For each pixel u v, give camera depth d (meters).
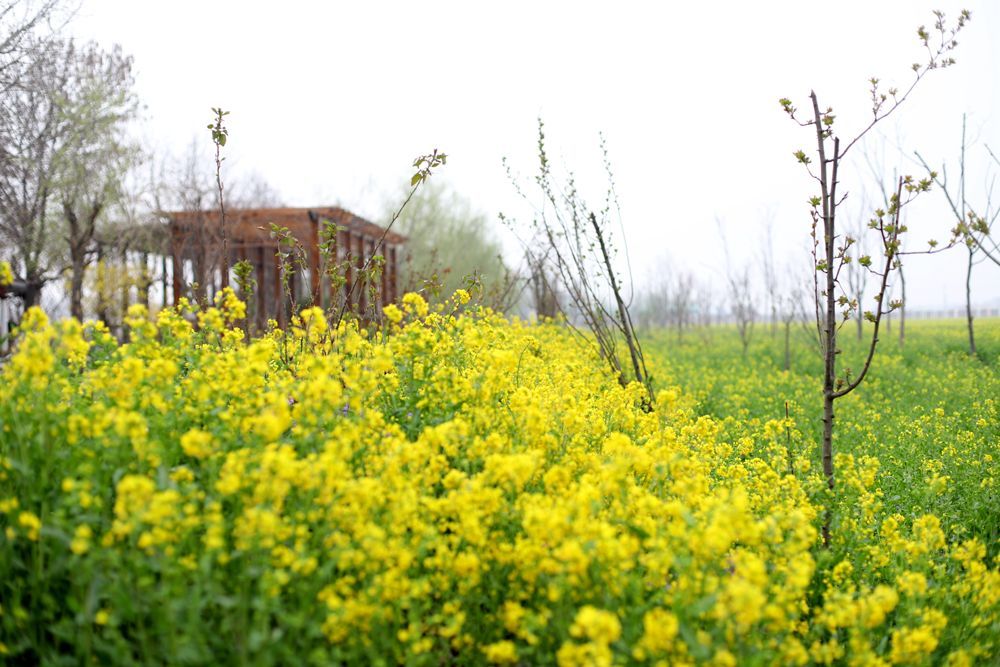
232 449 3.50
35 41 13.95
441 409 4.46
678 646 2.66
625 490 3.51
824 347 4.89
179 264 14.29
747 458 6.65
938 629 3.34
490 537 3.35
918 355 17.61
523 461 3.33
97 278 15.88
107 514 3.10
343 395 4.24
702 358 19.17
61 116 14.11
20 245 13.92
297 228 15.34
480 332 5.52
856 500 4.64
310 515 3.10
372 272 6.91
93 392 4.06
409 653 2.88
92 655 2.84
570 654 2.56
